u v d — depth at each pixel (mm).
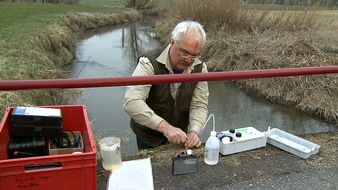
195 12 11922
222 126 5941
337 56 8102
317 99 6719
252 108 6902
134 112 2354
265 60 8484
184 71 2465
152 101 2559
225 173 2168
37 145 1742
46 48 9359
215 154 2221
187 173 2141
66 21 15430
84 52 11781
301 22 10586
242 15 11234
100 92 6980
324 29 10242
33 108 1866
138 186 1916
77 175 1604
